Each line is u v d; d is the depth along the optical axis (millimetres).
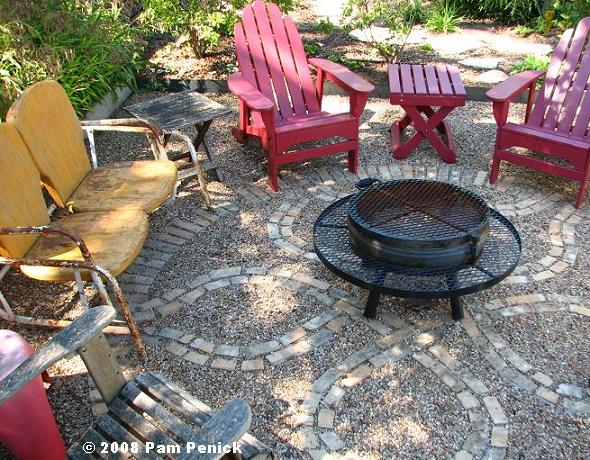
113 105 5172
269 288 3002
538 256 3189
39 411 2023
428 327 2707
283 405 2344
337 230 2957
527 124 3881
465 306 2826
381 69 5809
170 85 5578
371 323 2742
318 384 2432
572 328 2688
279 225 3541
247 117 4180
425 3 7523
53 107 3010
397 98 3965
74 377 2502
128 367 2547
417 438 2188
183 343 2674
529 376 2438
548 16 6570
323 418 2279
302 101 4227
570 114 3768
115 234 2658
